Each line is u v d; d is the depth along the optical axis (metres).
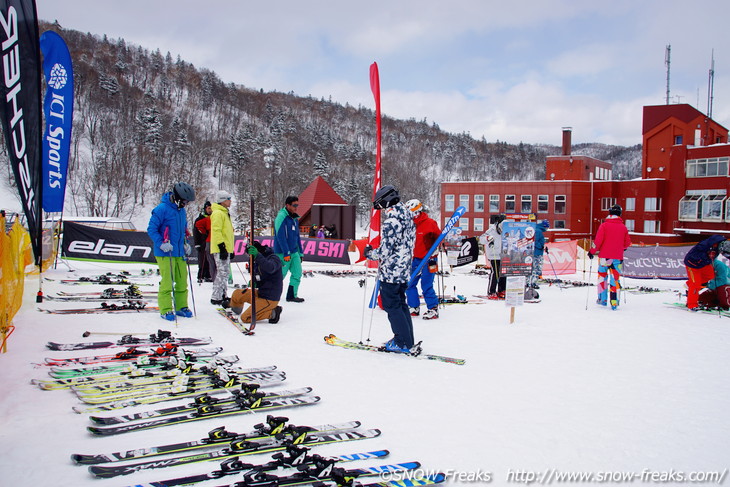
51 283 8.97
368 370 4.24
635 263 12.99
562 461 2.65
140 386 3.63
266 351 4.80
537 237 9.35
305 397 3.51
